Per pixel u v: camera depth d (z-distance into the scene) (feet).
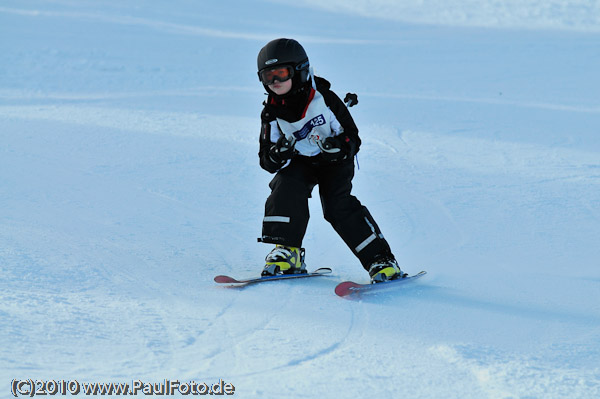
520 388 14.94
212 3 171.63
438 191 39.11
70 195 35.68
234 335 17.99
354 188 39.70
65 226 29.76
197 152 47.67
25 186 37.06
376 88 80.69
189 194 37.01
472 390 14.94
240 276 23.91
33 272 22.40
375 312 20.47
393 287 23.03
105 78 87.20
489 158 47.93
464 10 171.94
